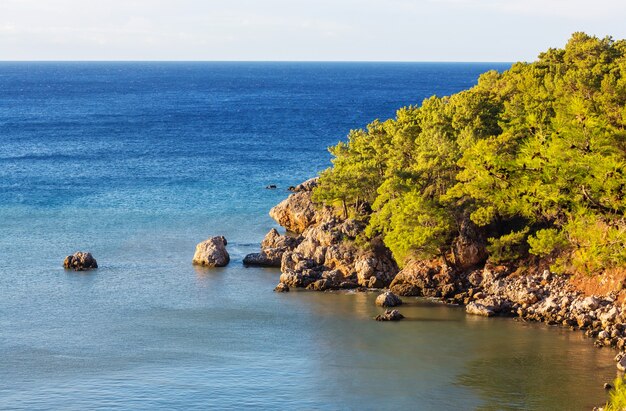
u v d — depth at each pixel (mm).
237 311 87938
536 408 62250
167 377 69500
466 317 84375
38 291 95250
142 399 64750
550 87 114625
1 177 175375
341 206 115250
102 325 83562
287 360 73500
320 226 103688
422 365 71688
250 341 78562
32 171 184625
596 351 73438
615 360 70875
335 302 90688
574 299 82875
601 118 89062
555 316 82125
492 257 91000
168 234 124000
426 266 93688
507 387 66438
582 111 81125
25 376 69875
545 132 89625
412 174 98000
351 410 62531
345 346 76688
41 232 124500
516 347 75125
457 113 110312
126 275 102188
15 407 63188
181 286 97500
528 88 118438
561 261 86250
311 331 81125
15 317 86000
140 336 80250
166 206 144625
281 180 173000
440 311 86438
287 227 125938
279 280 100062
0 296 93188
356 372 70312
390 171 98312
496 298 86312
